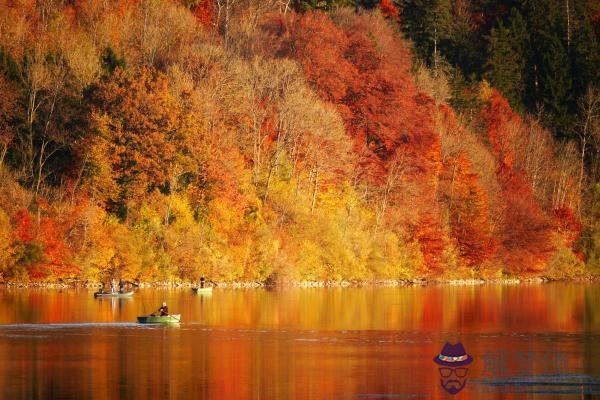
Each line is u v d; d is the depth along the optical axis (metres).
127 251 156.38
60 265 151.50
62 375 76.56
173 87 173.88
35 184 162.62
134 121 165.50
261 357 85.44
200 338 96.25
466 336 100.12
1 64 170.88
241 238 168.62
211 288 149.88
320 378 76.69
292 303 132.38
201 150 168.75
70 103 172.38
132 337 96.25
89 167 162.12
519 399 70.12
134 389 72.06
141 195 164.25
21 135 168.00
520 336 100.44
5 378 75.38
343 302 135.62
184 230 163.00
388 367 81.31
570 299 150.12
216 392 71.50
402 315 119.25
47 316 110.31
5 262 147.50
